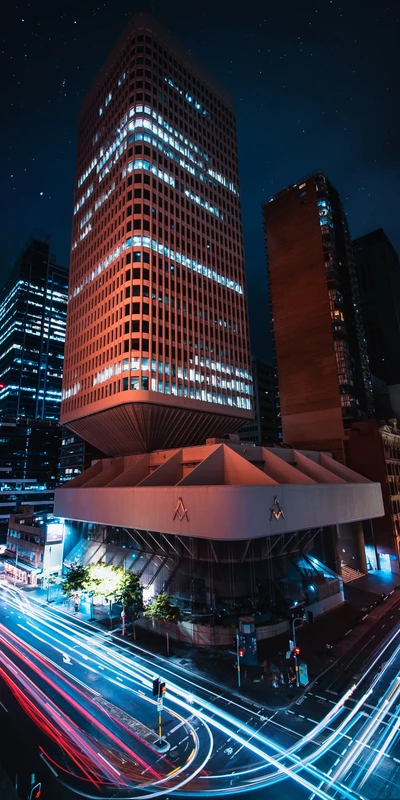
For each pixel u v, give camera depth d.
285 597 42.22
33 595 56.88
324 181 91.88
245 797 18.48
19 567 70.12
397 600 50.72
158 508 45.34
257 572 41.97
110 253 84.31
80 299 94.06
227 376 90.31
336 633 39.25
